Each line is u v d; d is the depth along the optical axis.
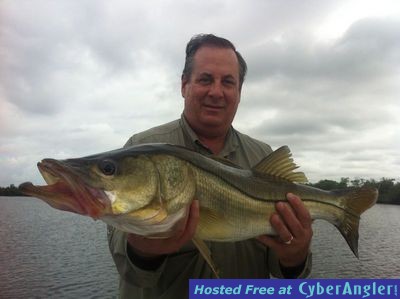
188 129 0.85
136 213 0.60
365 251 6.82
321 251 6.68
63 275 5.55
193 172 0.67
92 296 4.50
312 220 0.83
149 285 0.70
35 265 6.21
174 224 0.63
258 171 0.78
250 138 0.96
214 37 0.86
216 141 0.88
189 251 0.76
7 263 6.34
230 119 0.86
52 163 0.57
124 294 0.81
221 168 0.72
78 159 0.60
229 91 0.84
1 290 4.77
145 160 0.62
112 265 6.19
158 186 0.62
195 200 0.65
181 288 0.76
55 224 12.76
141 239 0.64
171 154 0.65
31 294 4.59
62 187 0.56
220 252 0.78
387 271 5.28
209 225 0.68
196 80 0.83
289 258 0.77
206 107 0.83
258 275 0.82
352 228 0.89
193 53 0.86
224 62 0.83
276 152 0.80
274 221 0.74
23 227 11.62
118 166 0.60
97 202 0.57
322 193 0.85
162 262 0.69
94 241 8.71
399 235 9.09
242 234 0.72
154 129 0.87
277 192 0.78
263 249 0.84
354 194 0.90
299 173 0.83
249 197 0.73
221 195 0.70
